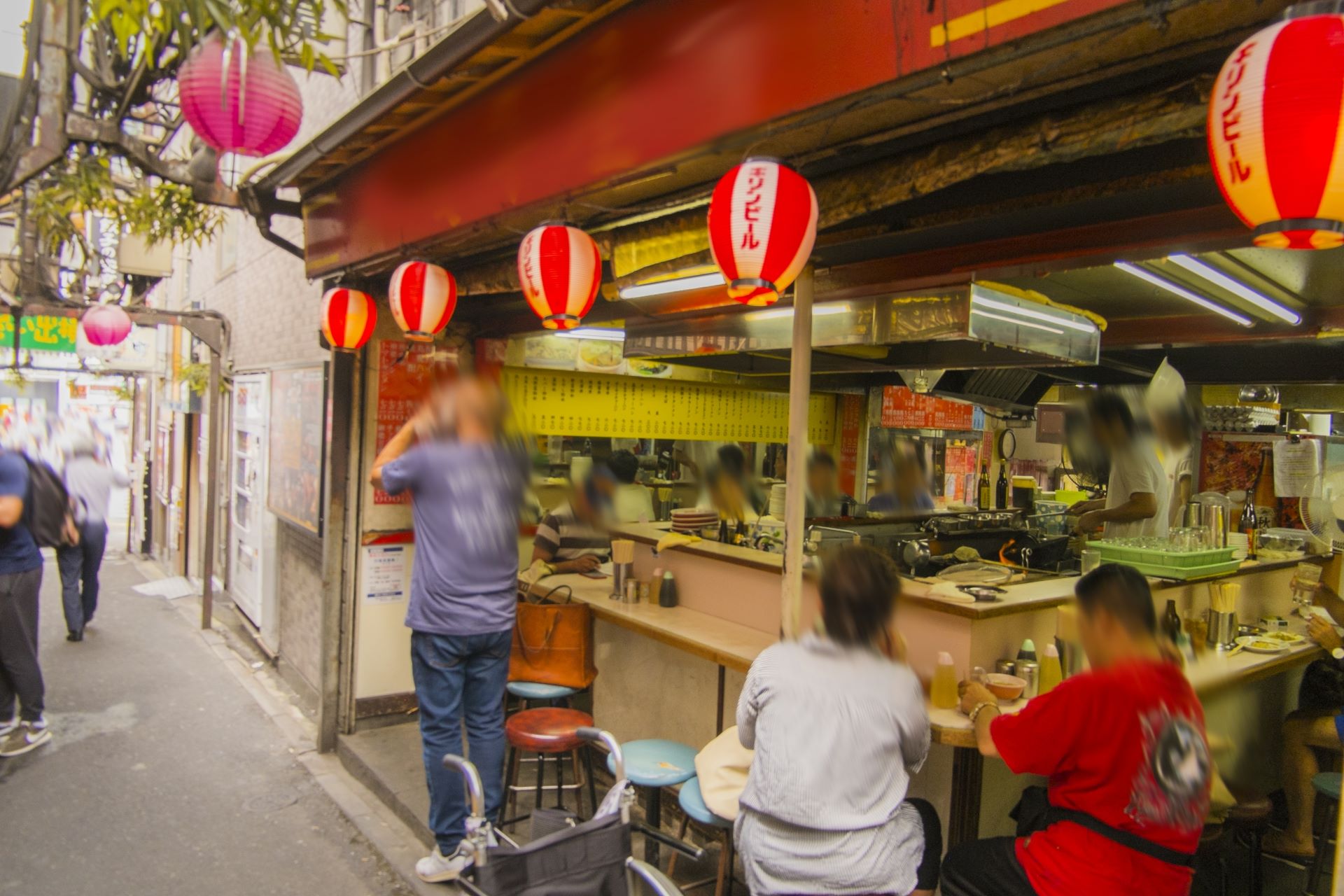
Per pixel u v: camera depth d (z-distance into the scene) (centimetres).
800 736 231
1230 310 379
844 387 786
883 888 223
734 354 631
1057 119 187
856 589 240
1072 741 223
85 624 802
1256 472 664
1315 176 118
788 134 223
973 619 294
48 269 817
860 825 224
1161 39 159
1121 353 547
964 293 291
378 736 513
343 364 507
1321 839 353
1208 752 219
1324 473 561
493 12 251
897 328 314
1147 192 207
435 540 349
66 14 438
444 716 357
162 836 414
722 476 511
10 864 383
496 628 354
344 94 614
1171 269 322
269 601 715
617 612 399
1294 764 390
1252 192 126
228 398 919
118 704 607
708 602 406
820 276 336
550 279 281
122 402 1773
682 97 238
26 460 606
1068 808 230
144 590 1014
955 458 1000
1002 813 320
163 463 1251
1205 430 650
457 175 347
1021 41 163
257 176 603
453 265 448
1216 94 129
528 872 221
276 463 680
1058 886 221
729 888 302
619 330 568
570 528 535
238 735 551
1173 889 215
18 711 578
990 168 201
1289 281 345
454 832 362
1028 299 327
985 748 252
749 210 199
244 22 240
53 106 437
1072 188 217
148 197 571
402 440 380
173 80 470
